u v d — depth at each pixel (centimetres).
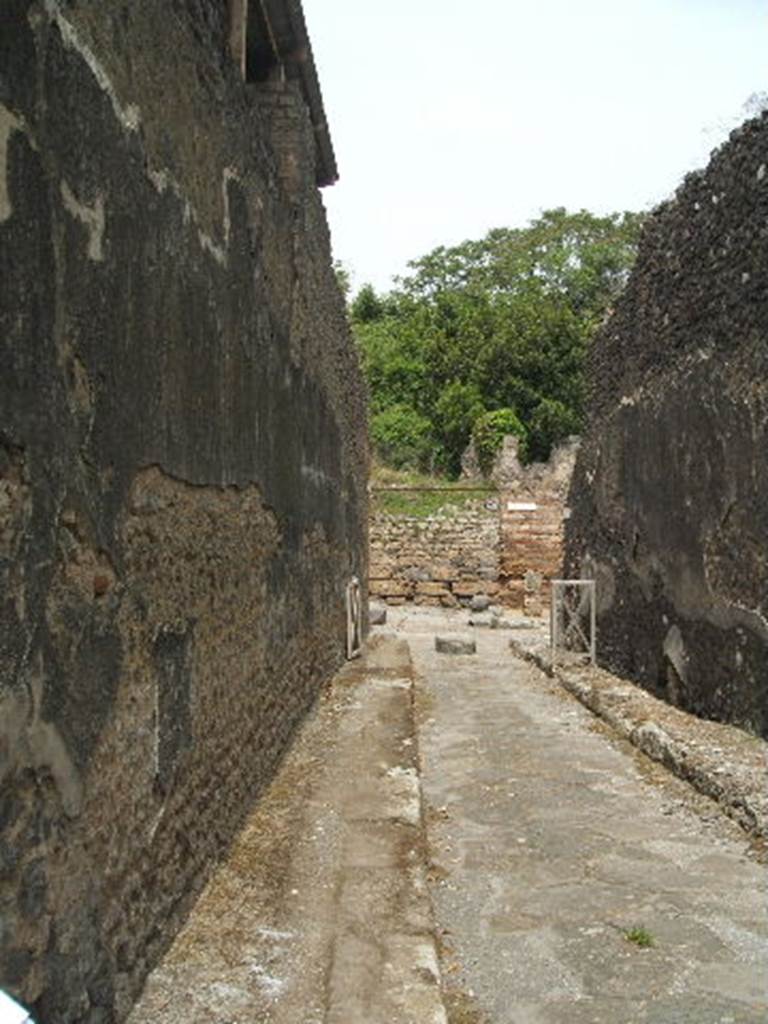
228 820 367
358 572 1051
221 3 354
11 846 178
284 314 511
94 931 221
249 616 414
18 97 179
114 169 233
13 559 179
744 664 586
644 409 783
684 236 688
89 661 218
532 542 1855
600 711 710
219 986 259
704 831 444
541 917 350
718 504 625
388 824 403
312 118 614
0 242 171
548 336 2675
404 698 701
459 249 3609
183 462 299
